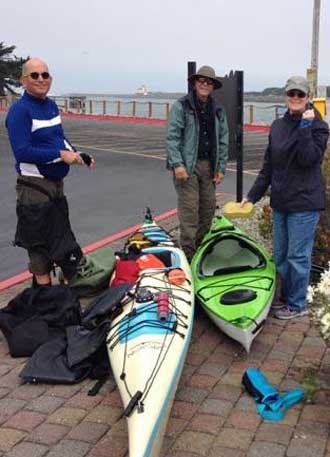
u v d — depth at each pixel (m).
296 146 5.16
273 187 5.45
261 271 5.77
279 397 4.09
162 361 3.94
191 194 6.40
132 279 5.54
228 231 6.54
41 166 5.32
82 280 6.00
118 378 3.93
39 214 5.41
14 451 3.61
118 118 40.97
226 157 6.59
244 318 4.79
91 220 9.69
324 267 6.36
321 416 3.96
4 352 5.00
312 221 5.36
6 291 6.30
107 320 4.57
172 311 4.58
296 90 5.02
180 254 6.00
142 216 9.98
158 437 3.41
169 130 6.18
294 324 5.43
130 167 15.95
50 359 4.55
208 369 4.63
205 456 3.55
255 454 3.56
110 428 3.85
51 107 5.39
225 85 7.93
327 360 4.74
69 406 4.12
